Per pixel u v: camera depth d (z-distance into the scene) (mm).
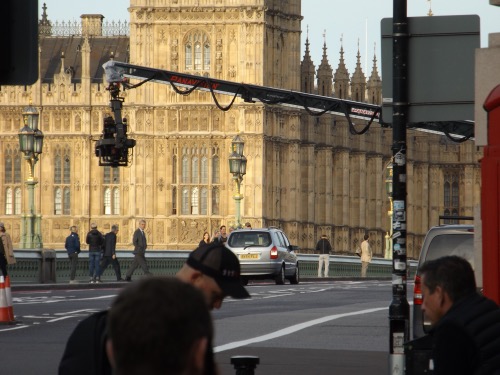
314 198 155500
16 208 149375
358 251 139750
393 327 21656
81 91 147625
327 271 110750
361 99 171125
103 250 86250
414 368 17531
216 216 144875
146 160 145250
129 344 8117
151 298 8203
